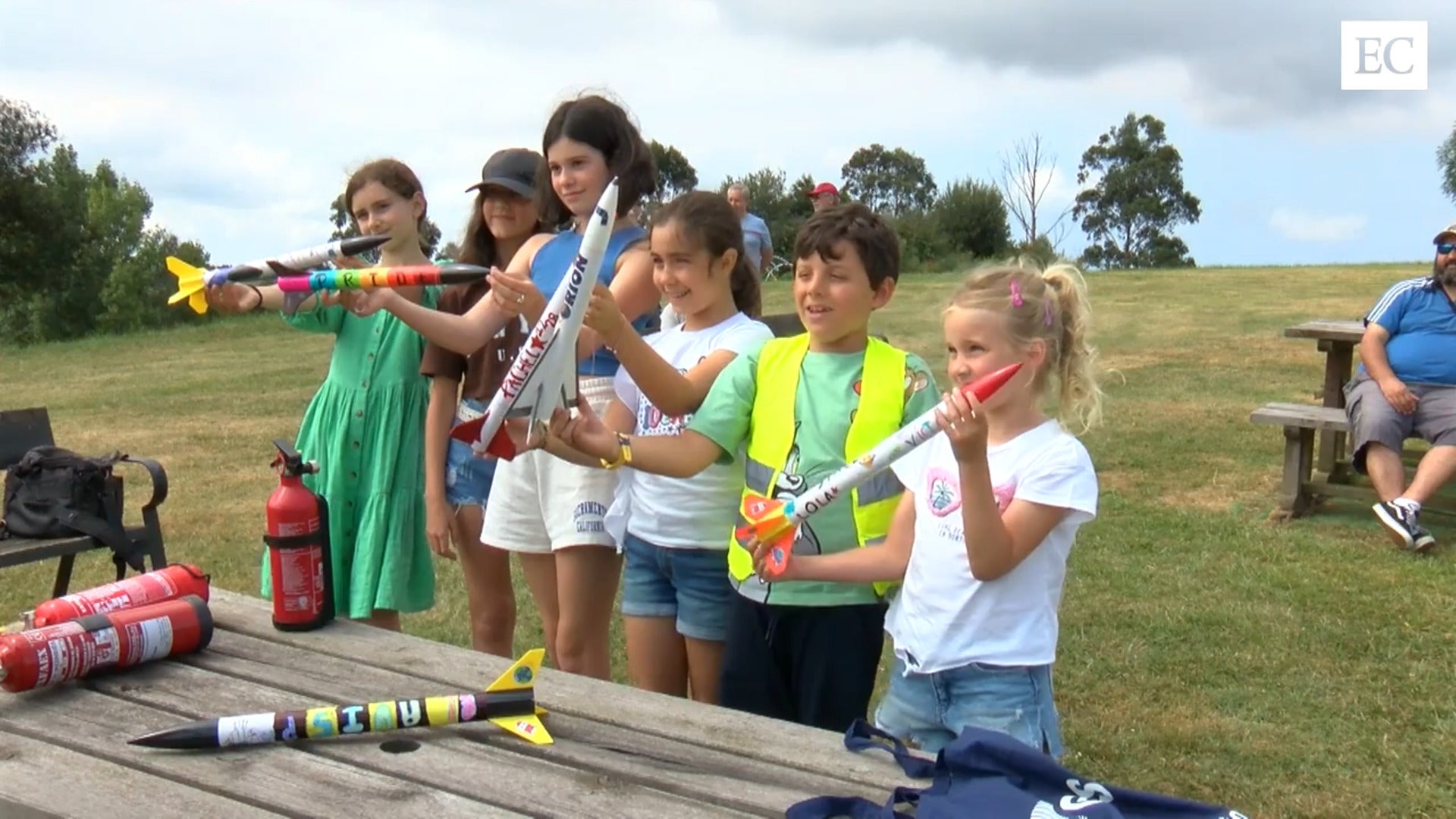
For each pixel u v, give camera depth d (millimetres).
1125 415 8219
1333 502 5863
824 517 2363
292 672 2137
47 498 3850
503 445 2217
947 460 2195
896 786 1724
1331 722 3412
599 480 2803
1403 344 5391
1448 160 39500
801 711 2473
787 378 2455
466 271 2246
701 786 1709
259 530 5781
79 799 1651
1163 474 6500
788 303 16656
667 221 2615
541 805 1646
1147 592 4531
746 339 2604
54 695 2029
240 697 2020
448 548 3146
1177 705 3553
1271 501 5922
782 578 2213
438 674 2129
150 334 18094
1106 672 3797
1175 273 21078
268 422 9273
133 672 2139
